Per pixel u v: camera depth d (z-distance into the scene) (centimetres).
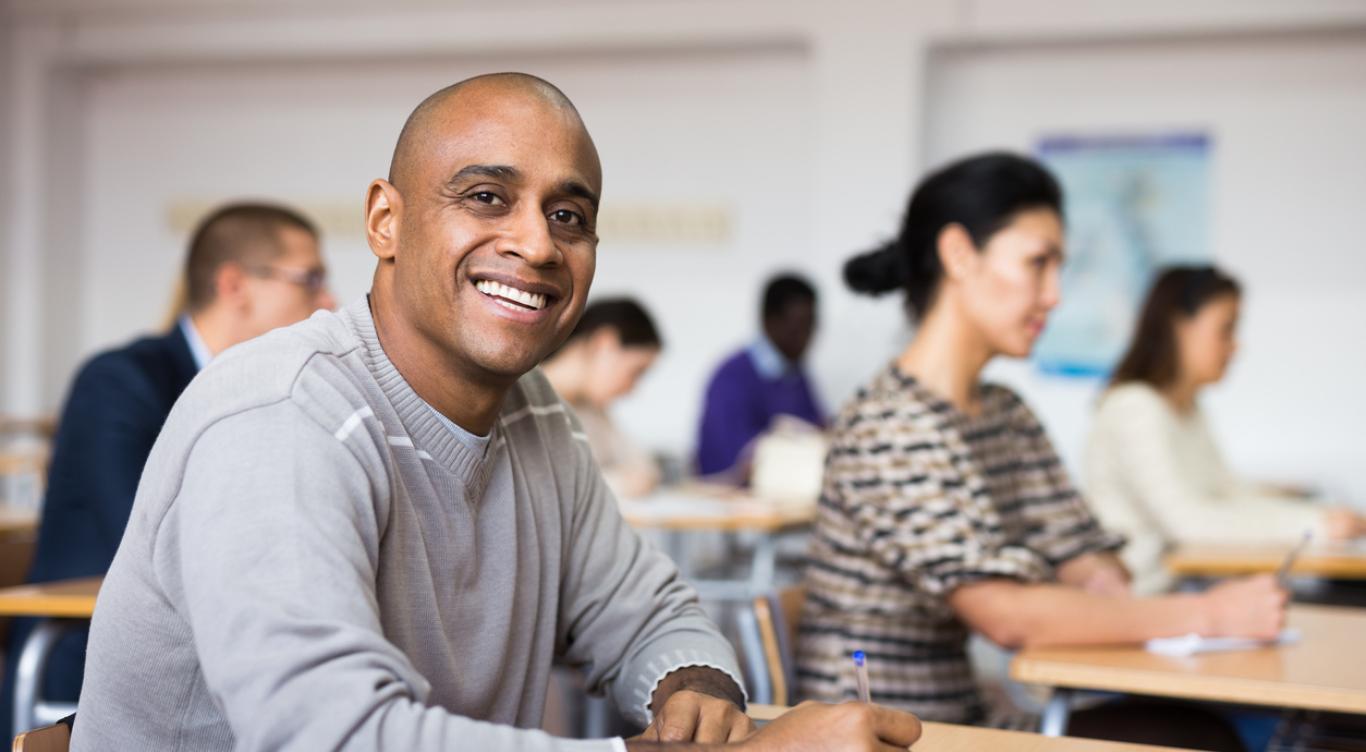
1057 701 163
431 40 621
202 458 97
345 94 665
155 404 215
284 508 94
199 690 103
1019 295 184
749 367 521
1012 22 563
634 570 133
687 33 595
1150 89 576
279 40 640
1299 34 557
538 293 107
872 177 575
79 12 666
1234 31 553
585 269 110
